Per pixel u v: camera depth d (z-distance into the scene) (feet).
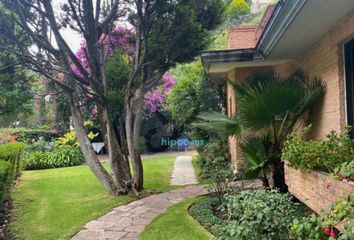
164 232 18.69
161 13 27.25
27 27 25.38
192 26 27.89
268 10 34.86
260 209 12.50
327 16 16.71
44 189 32.53
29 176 41.27
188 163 49.55
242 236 11.71
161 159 55.52
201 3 28.78
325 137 20.81
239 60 28.12
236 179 29.27
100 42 28.81
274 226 12.08
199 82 62.80
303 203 18.20
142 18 27.02
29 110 32.14
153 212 23.11
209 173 27.43
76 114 29.04
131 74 28.86
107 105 28.76
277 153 22.82
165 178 37.37
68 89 27.96
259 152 23.29
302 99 21.72
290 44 22.18
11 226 21.47
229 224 12.66
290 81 23.08
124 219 21.74
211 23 30.83
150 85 30.55
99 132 65.05
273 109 21.91
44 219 22.48
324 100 20.93
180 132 71.72
